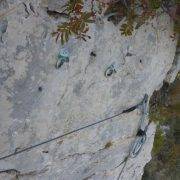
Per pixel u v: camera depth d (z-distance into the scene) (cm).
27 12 305
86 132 402
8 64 308
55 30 323
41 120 351
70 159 405
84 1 334
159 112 491
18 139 343
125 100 426
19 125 338
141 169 527
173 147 573
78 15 317
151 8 365
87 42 351
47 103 347
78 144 403
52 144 375
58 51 332
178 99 501
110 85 397
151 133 500
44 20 316
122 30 362
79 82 364
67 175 417
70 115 374
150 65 434
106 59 378
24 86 324
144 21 373
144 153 510
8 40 302
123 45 387
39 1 310
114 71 391
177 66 485
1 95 315
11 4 296
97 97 390
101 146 432
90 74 370
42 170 384
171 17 421
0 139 332
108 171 468
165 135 555
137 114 454
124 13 362
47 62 330
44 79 334
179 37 460
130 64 406
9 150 343
